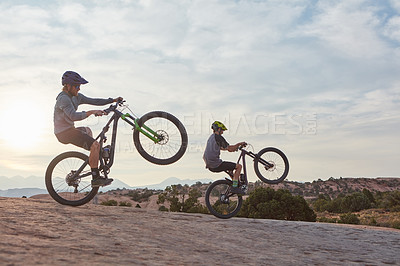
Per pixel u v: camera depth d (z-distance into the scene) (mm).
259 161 6723
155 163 5965
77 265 2422
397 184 196625
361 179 197500
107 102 6152
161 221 5195
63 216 4492
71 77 5801
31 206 4996
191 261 3068
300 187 156875
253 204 35375
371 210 67250
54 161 5918
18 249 2615
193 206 43719
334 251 4609
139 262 2738
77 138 5754
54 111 5824
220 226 5496
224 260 3322
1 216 3893
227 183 6680
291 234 5578
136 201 76625
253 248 4199
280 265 3428
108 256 2801
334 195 145625
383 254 4742
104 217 4848
